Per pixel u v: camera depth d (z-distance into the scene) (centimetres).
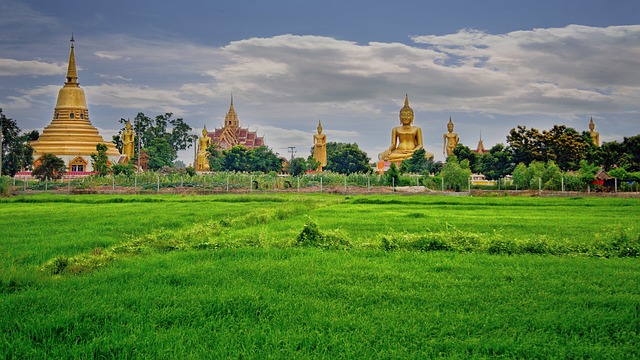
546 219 2984
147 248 1900
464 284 1366
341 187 7181
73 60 11950
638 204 4262
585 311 1130
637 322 1070
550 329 1048
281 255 1764
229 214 3359
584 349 938
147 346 960
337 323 1070
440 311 1155
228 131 16862
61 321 1073
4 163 10169
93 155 10106
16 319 1089
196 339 991
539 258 1705
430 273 1483
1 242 2097
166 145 13675
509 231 2431
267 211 3209
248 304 1185
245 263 1612
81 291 1291
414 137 11300
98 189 6994
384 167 11550
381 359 909
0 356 920
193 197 5419
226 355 920
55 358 918
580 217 3116
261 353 928
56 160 9231
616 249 1827
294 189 7106
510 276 1444
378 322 1078
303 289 1317
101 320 1103
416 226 2619
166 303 1195
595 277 1433
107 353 941
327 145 16238
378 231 2464
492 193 6456
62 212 3569
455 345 966
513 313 1127
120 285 1358
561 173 7038
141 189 7000
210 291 1272
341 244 1934
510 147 8869
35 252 1875
